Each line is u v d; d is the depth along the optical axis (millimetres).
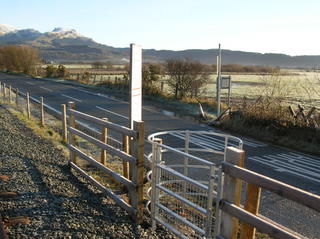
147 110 19719
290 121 13078
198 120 16750
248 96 28047
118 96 25953
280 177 8445
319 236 5305
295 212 6152
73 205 5258
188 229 4750
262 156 10484
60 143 9859
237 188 3088
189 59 24969
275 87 16688
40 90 29484
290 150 11367
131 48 5949
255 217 2822
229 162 3121
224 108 18922
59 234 4301
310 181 8180
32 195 5531
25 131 10953
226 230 3201
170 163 8875
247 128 13914
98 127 13062
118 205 5414
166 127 14680
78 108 19188
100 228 4562
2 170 6781
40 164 7375
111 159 8727
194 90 24703
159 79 29641
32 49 60688
